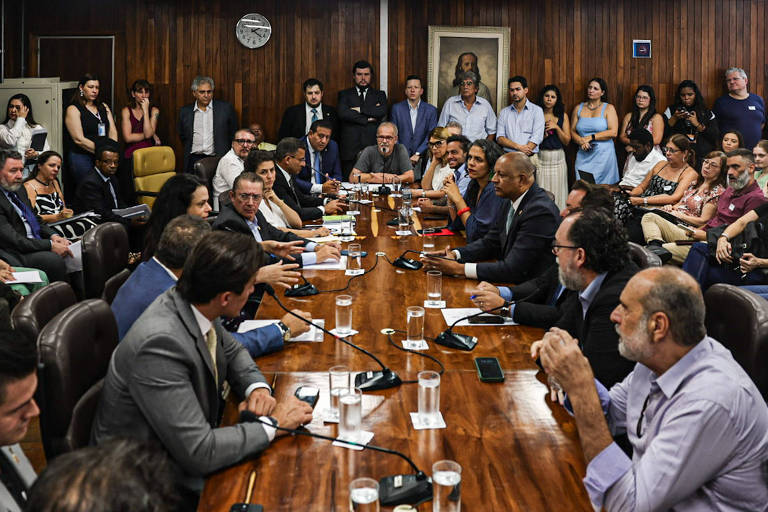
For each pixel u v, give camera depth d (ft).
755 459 5.65
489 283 11.61
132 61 28.58
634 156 25.45
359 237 15.66
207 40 28.63
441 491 5.45
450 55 29.07
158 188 23.35
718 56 29.48
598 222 8.26
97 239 11.80
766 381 7.95
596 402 6.02
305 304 10.66
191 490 6.39
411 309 8.96
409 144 27.89
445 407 7.38
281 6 28.63
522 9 29.07
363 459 6.40
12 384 4.93
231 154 22.00
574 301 9.20
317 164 23.26
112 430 6.67
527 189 12.60
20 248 16.38
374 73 29.12
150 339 6.51
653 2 29.19
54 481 2.89
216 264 6.73
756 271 15.61
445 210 18.21
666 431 5.68
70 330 7.08
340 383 7.16
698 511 5.70
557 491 5.94
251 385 7.63
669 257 18.21
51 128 26.17
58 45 28.55
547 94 28.30
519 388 7.82
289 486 6.00
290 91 29.04
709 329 8.79
